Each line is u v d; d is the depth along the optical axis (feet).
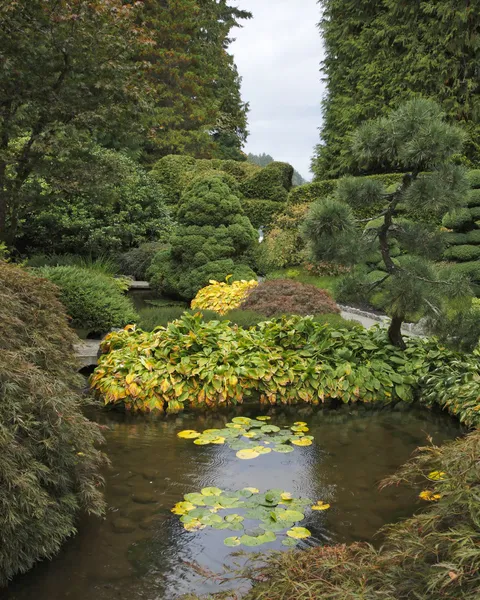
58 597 8.01
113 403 17.44
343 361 18.92
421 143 16.84
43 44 26.14
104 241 44.75
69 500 9.37
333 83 58.65
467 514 6.23
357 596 5.60
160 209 50.44
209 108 85.25
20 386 8.93
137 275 44.91
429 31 49.62
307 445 14.24
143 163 76.89
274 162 59.93
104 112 27.07
